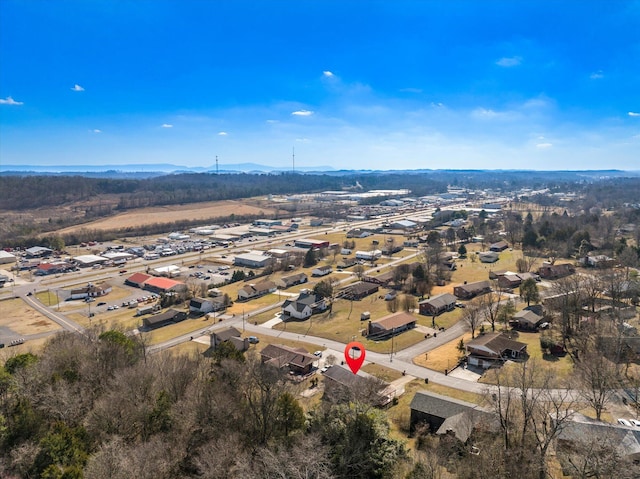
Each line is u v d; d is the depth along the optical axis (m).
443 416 55.88
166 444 43.66
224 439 43.88
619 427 49.12
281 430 49.59
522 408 51.03
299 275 151.38
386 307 118.81
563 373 71.62
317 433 46.50
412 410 58.31
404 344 91.38
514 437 47.94
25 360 64.75
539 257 167.88
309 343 95.12
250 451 45.31
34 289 149.75
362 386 59.50
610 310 93.69
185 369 59.03
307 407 63.53
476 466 43.34
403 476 43.72
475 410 53.56
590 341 79.88
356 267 159.38
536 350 82.88
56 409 50.62
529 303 108.44
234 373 56.69
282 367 66.81
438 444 50.84
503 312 97.56
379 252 182.62
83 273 171.88
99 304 134.12
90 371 59.62
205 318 116.75
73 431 45.19
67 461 41.66
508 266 158.00
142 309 123.56
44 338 105.12
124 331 102.06
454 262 166.38
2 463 42.78
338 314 114.56
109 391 54.12
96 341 73.50
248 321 112.62
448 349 87.62
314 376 77.75
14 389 53.53
